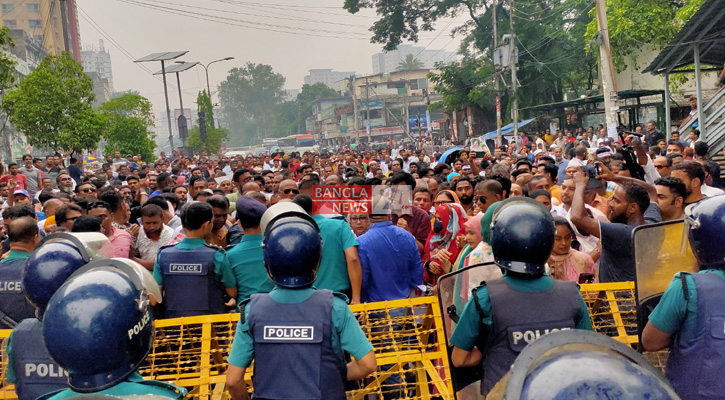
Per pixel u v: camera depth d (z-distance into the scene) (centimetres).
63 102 2452
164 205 752
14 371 301
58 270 271
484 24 4262
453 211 633
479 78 4144
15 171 1459
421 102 7981
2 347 376
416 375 392
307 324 282
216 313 462
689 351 262
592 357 126
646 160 857
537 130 3903
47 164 1759
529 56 3938
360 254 512
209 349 385
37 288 270
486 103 4144
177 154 3800
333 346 284
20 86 2453
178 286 456
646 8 2652
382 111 8000
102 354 192
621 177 585
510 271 285
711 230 257
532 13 3903
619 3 2716
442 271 558
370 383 380
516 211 284
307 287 293
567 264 478
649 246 305
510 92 3584
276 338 281
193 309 456
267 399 279
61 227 610
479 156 2092
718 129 1552
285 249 286
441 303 314
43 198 962
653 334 275
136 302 205
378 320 403
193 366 403
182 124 3847
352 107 8462
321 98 10444
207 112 4934
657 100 2945
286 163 1636
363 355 286
